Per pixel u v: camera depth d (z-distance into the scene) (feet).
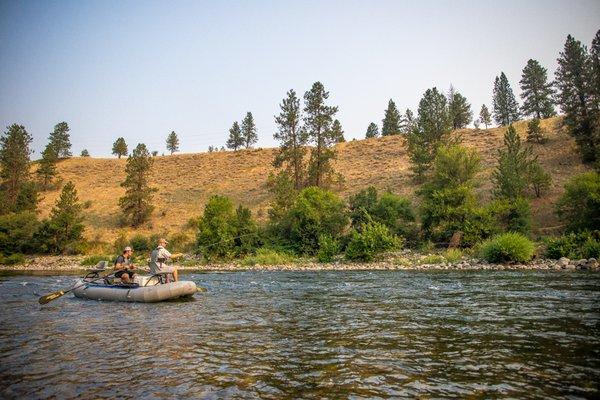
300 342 23.59
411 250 111.65
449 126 176.86
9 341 24.49
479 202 142.61
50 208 223.92
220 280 66.74
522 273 65.21
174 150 357.00
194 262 119.14
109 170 297.74
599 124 161.79
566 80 171.73
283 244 125.90
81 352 21.76
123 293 43.14
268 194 208.74
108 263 128.98
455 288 48.08
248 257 117.08
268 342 23.70
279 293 48.26
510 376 16.80
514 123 241.96
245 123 322.75
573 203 98.27
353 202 126.41
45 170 256.93
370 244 99.19
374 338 24.25
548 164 171.01
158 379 17.17
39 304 41.50
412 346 22.17
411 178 186.29
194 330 27.35
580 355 19.53
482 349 21.13
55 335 26.16
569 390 15.07
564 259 78.84
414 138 186.39
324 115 190.19
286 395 15.17
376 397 14.83
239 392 15.55
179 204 215.31
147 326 28.96
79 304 41.45
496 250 83.92
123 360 20.12
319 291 49.57
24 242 156.25
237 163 276.21
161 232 178.60
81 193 244.83
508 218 110.93
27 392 15.75
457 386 15.79
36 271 107.55
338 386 16.10
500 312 31.71
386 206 121.29
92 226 194.18
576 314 29.96
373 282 58.13
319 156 189.06
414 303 37.70
